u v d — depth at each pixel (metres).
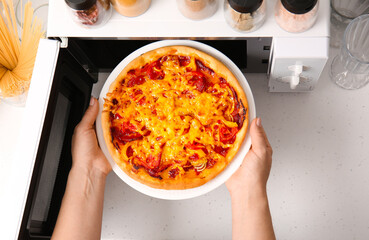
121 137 0.63
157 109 0.63
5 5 0.62
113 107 0.64
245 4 0.52
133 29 0.60
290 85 0.69
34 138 0.55
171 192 0.62
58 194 0.65
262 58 0.68
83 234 0.60
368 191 0.73
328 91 0.77
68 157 0.67
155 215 0.74
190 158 0.62
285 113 0.77
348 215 0.73
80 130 0.64
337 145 0.75
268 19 0.59
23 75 0.69
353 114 0.76
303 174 0.75
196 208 0.74
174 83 0.64
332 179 0.74
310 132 0.76
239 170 0.65
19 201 0.53
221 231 0.73
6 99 0.72
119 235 0.74
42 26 0.73
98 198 0.64
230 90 0.63
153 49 0.65
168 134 0.62
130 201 0.75
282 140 0.76
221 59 0.65
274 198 0.74
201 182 0.61
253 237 0.61
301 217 0.74
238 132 0.62
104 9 0.58
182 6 0.57
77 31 0.60
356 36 0.73
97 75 0.76
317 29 0.58
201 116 0.62
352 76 0.76
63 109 0.63
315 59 0.59
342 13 0.74
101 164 0.65
